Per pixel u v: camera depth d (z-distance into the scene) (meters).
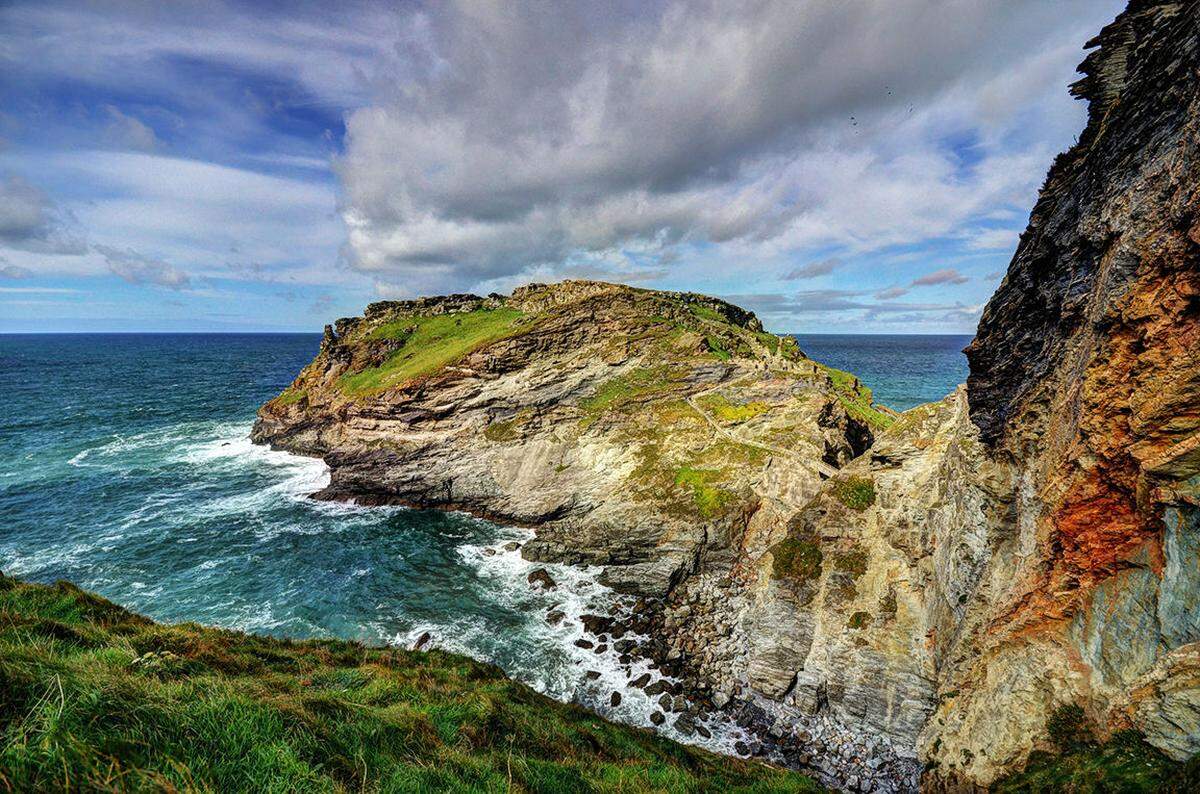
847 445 55.81
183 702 8.20
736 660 34.53
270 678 13.53
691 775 16.55
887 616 30.47
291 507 60.78
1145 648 14.71
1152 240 15.22
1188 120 14.51
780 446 52.75
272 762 7.49
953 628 25.25
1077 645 17.44
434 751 10.71
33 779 5.11
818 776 26.14
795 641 32.50
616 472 56.59
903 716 27.11
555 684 32.91
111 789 5.13
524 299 107.19
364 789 8.05
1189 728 12.27
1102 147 18.58
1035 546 19.62
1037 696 17.88
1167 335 14.66
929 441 34.56
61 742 5.52
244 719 8.09
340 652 19.36
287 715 9.02
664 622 39.41
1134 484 15.63
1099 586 17.05
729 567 45.00
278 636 36.81
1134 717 13.76
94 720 6.43
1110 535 16.69
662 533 47.41
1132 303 15.60
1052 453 19.64
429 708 13.09
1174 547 14.20
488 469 61.31
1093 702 15.97
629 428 60.28
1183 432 14.30
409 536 54.19
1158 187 15.34
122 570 44.72
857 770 26.09
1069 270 19.80
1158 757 12.86
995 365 24.73
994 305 25.22
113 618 15.46
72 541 49.72
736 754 27.67
